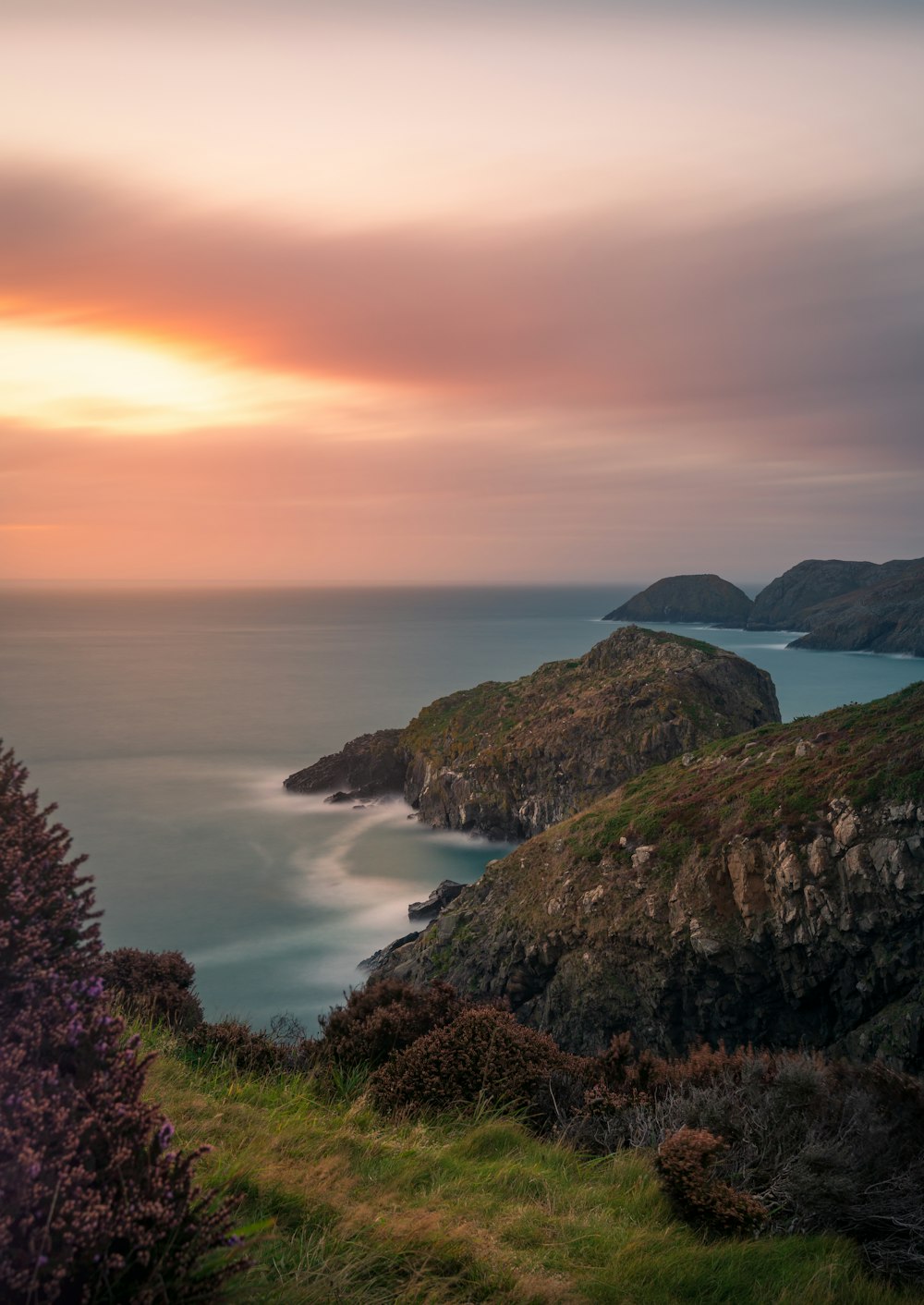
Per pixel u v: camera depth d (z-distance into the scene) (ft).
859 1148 26.12
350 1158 22.98
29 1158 9.37
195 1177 17.70
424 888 257.55
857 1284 21.21
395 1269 16.37
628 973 144.05
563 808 280.92
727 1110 29.01
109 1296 9.82
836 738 163.94
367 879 264.93
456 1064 34.71
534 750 296.92
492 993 160.45
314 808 352.90
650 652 332.39
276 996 181.78
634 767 272.31
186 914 231.71
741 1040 135.33
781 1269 21.04
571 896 158.40
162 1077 27.78
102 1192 10.34
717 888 139.95
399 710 608.19
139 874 265.34
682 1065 35.45
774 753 169.27
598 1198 24.62
